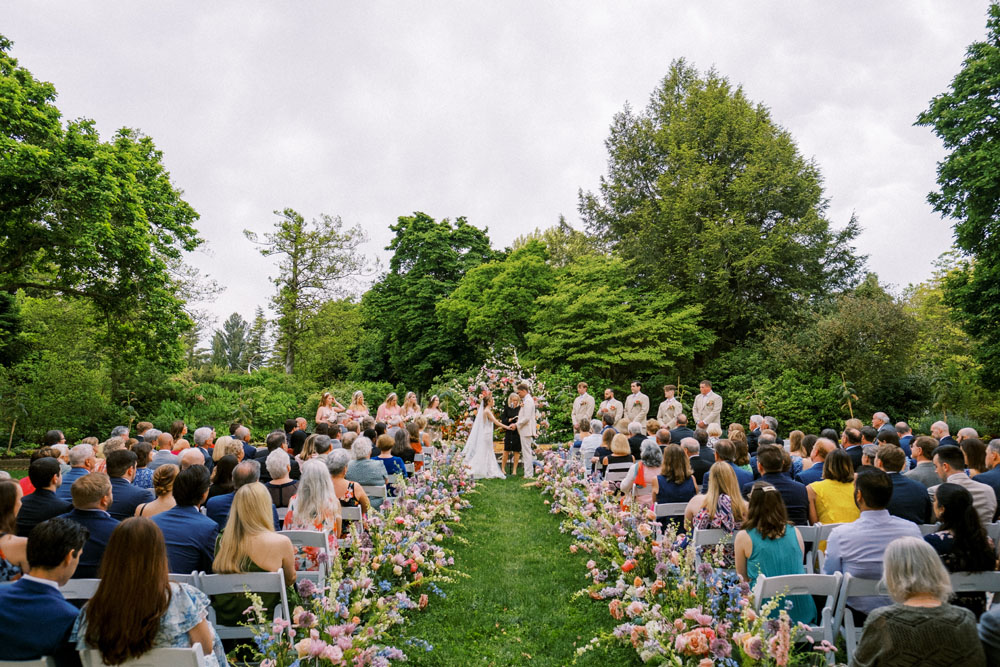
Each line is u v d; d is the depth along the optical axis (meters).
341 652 2.77
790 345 19.86
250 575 3.08
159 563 2.30
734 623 3.11
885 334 18.50
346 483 5.20
